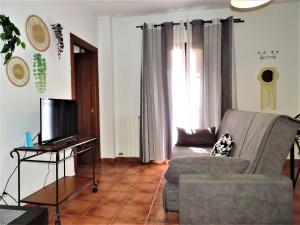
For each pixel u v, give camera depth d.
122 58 4.53
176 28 4.25
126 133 4.54
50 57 3.05
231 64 4.05
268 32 4.13
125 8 4.06
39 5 2.86
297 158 3.97
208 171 1.85
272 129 1.79
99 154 4.42
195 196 1.69
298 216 2.24
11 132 2.42
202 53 4.12
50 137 2.54
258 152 1.82
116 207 2.56
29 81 2.65
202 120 4.15
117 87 4.57
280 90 4.14
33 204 2.49
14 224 1.36
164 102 4.23
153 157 4.31
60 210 2.51
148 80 4.27
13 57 2.44
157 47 4.25
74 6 3.64
